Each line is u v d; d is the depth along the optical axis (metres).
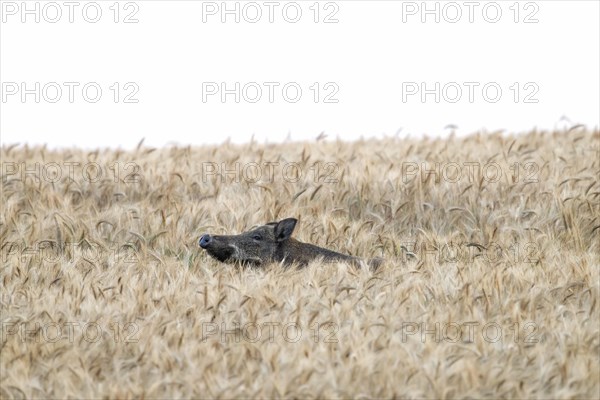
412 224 50.97
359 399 27.94
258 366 30.34
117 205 51.34
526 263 41.53
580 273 39.31
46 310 34.22
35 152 67.31
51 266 40.56
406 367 29.58
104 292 36.88
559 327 33.41
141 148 67.75
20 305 35.66
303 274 39.28
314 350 31.33
